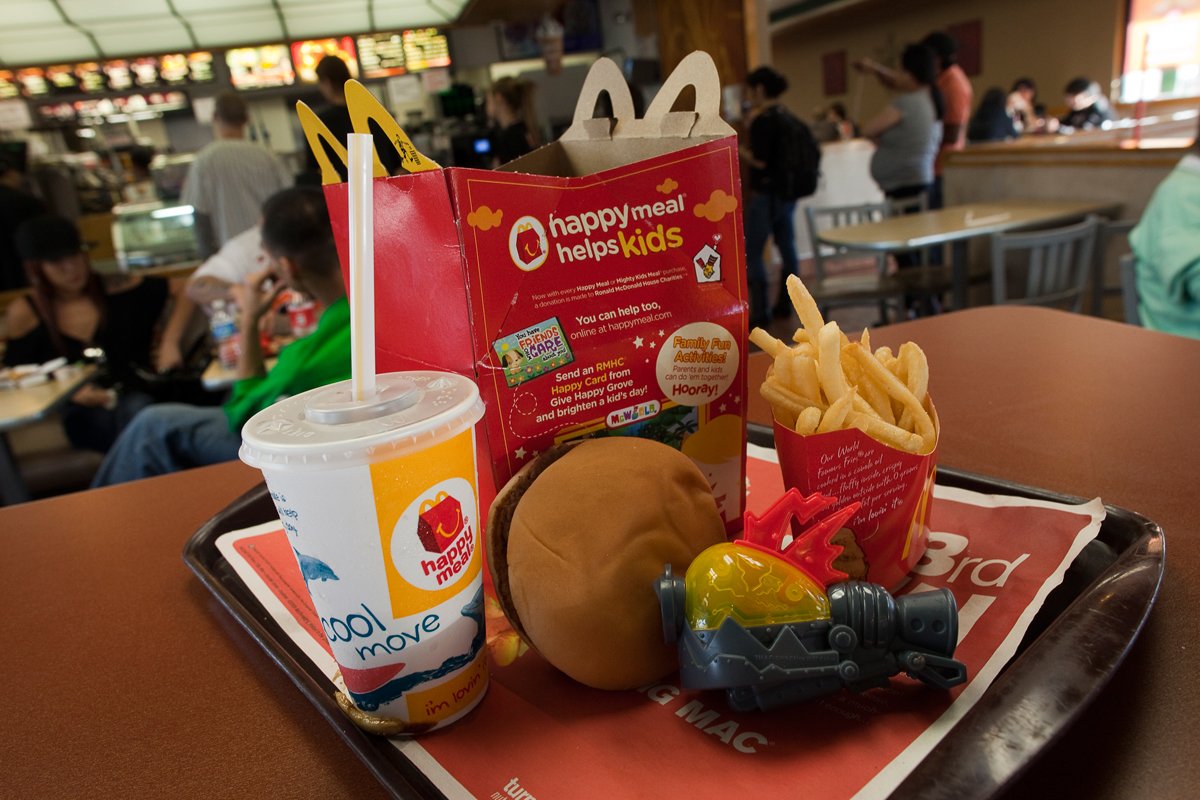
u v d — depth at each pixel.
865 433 0.56
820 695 0.46
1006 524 0.67
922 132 4.97
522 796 0.45
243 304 2.32
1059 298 3.11
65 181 4.86
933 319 1.40
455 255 0.53
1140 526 0.61
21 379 2.73
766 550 0.48
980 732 0.40
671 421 0.64
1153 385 0.97
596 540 0.50
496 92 4.56
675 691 0.53
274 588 0.72
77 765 0.53
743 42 5.65
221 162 3.66
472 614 0.52
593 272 0.58
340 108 3.28
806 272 6.89
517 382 0.57
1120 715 0.45
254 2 4.99
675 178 0.59
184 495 1.03
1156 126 5.27
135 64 5.69
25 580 0.83
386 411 0.48
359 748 0.49
